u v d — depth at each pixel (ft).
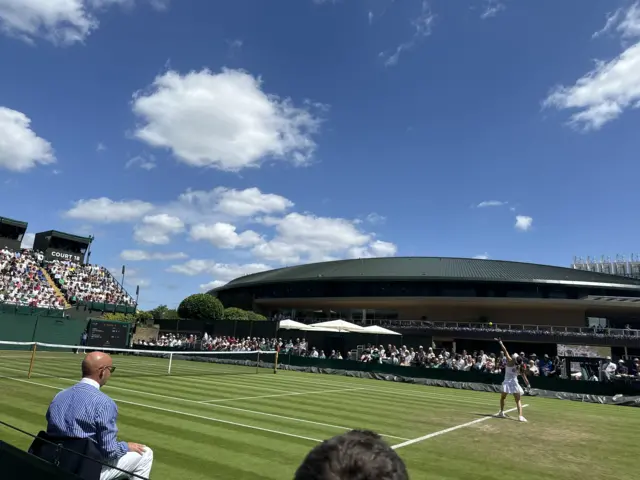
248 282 225.97
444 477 21.40
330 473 3.83
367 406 44.78
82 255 201.46
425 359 91.40
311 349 119.65
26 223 193.06
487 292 180.55
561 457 26.73
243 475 19.66
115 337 123.44
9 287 148.25
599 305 170.50
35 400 35.96
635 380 65.16
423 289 186.60
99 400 13.30
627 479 22.68
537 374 75.82
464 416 41.42
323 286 200.95
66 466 11.56
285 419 33.94
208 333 138.51
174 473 19.42
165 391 46.60
